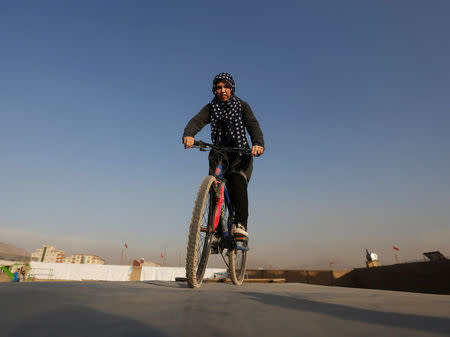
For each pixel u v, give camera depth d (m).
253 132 2.86
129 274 28.73
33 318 0.60
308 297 1.21
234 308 0.81
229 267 3.04
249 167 2.76
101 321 0.59
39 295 0.94
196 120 3.01
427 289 8.52
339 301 1.05
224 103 3.06
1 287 1.17
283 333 0.51
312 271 13.70
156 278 28.84
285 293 1.48
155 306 0.81
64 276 28.34
